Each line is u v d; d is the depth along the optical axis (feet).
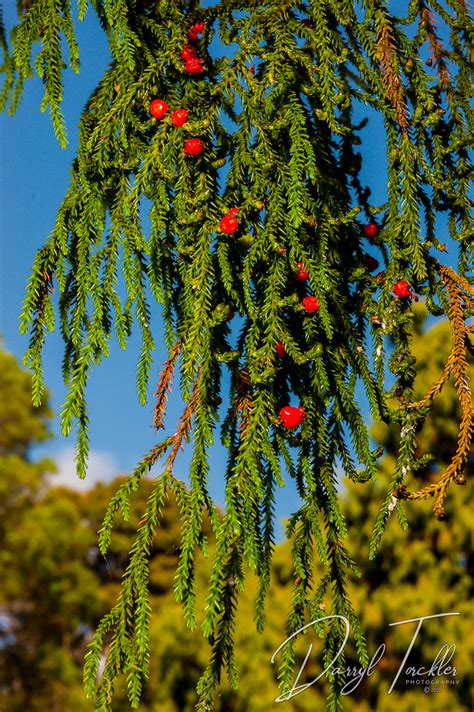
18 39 1.85
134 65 1.78
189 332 1.68
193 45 1.80
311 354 1.69
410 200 1.76
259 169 1.72
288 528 1.76
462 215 1.86
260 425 1.66
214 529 1.67
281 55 1.73
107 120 1.76
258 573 1.72
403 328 1.77
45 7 1.86
